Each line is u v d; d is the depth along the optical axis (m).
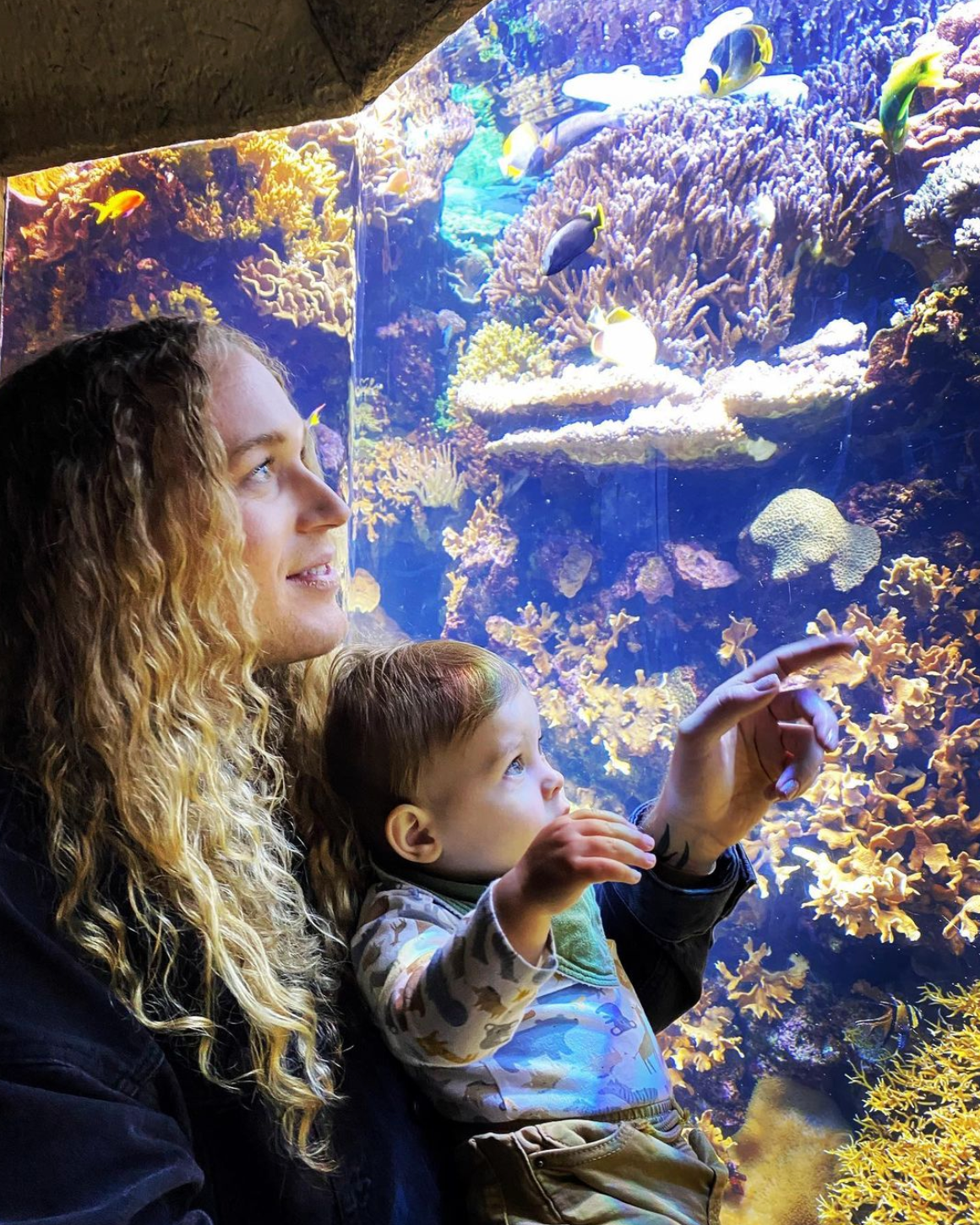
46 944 0.80
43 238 7.81
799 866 6.37
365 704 1.27
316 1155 0.91
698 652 7.68
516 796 1.24
